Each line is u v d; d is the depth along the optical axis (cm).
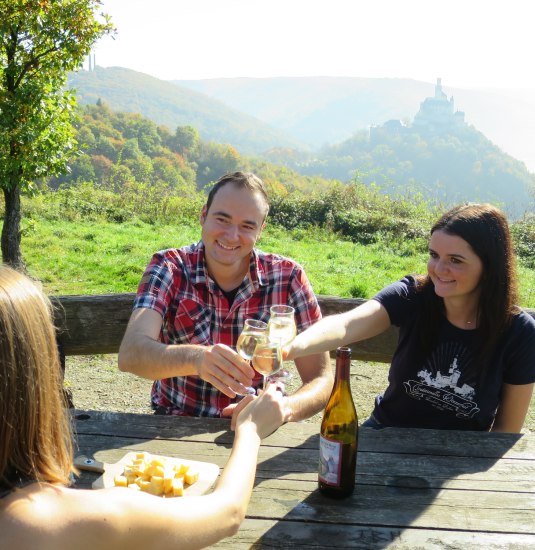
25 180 712
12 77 690
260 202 245
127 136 12731
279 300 259
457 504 164
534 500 167
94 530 94
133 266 1004
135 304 243
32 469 96
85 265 1023
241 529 151
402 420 251
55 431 102
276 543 146
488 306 226
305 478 175
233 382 190
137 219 1725
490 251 222
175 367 206
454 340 237
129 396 509
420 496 167
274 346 187
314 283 980
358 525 154
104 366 575
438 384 241
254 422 149
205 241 247
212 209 245
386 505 162
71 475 171
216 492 121
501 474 180
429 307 239
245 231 243
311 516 157
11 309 93
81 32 672
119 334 344
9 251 762
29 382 93
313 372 241
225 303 253
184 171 12288
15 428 93
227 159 14212
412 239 1616
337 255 1295
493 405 240
